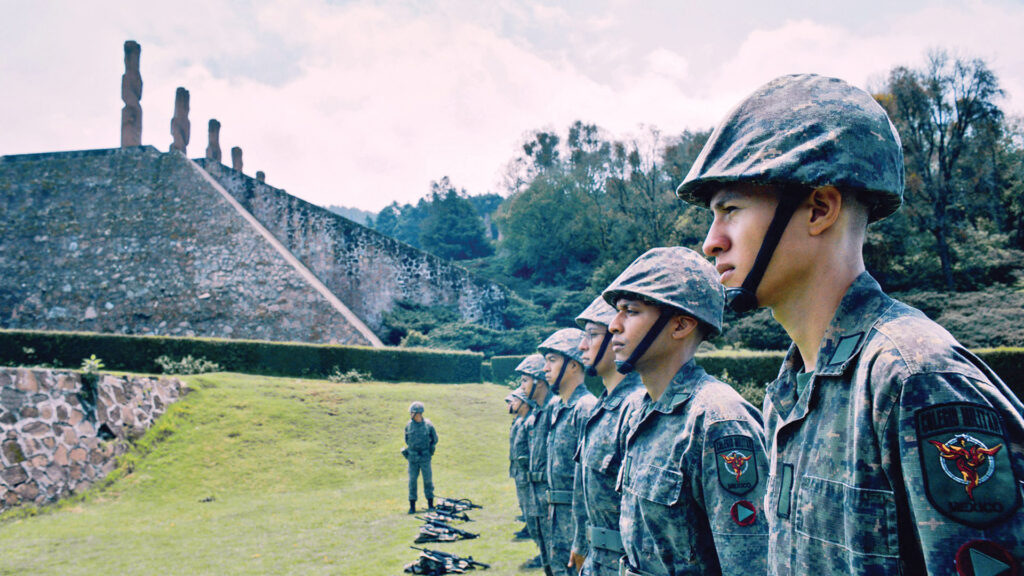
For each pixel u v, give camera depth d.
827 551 1.27
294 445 16.08
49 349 22.81
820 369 1.38
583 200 50.38
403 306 38.03
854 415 1.25
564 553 5.21
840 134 1.33
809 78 1.46
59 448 12.77
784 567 1.39
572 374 5.69
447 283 39.12
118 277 31.39
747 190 1.44
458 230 67.31
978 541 1.02
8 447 11.78
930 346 1.18
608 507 3.78
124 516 11.68
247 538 10.09
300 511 11.99
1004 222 37.06
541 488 6.75
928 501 1.08
